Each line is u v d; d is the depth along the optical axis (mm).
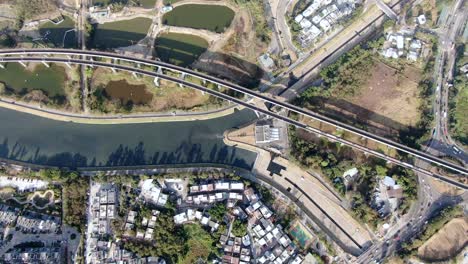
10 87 167125
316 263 148250
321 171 155750
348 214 153000
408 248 147250
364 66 166375
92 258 147625
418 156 152875
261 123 162750
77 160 161250
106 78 165875
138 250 147250
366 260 148875
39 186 155000
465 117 160625
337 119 160750
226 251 147875
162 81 165750
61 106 163625
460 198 152750
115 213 151625
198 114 164125
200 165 160375
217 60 168000
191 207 153125
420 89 162375
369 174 155500
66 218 150250
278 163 159250
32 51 161250
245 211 151625
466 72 162750
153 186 154375
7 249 147250
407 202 151250
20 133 164000
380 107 162750
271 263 147250
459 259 147000
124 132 163875
